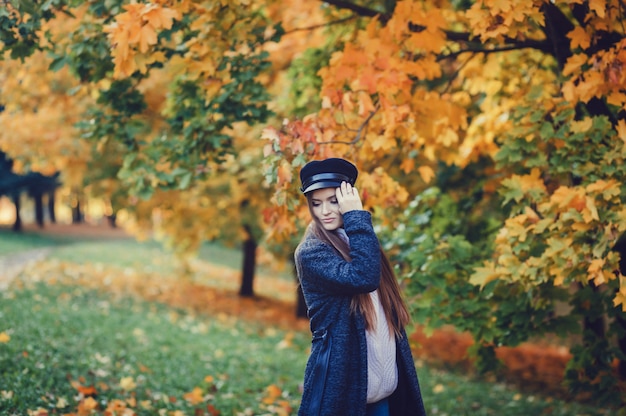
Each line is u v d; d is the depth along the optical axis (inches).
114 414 179.8
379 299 105.2
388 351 103.0
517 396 332.5
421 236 201.0
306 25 253.8
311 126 148.5
